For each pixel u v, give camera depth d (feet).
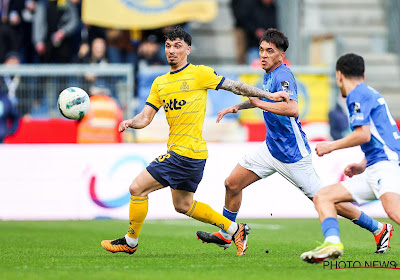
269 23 200.75
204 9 183.93
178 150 83.56
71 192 148.97
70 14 179.32
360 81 74.18
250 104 88.33
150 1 182.91
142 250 95.71
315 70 165.68
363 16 230.48
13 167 149.48
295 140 87.30
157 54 181.78
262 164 89.97
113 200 148.77
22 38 181.06
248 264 78.64
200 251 94.48
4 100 156.15
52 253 91.76
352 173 81.87
